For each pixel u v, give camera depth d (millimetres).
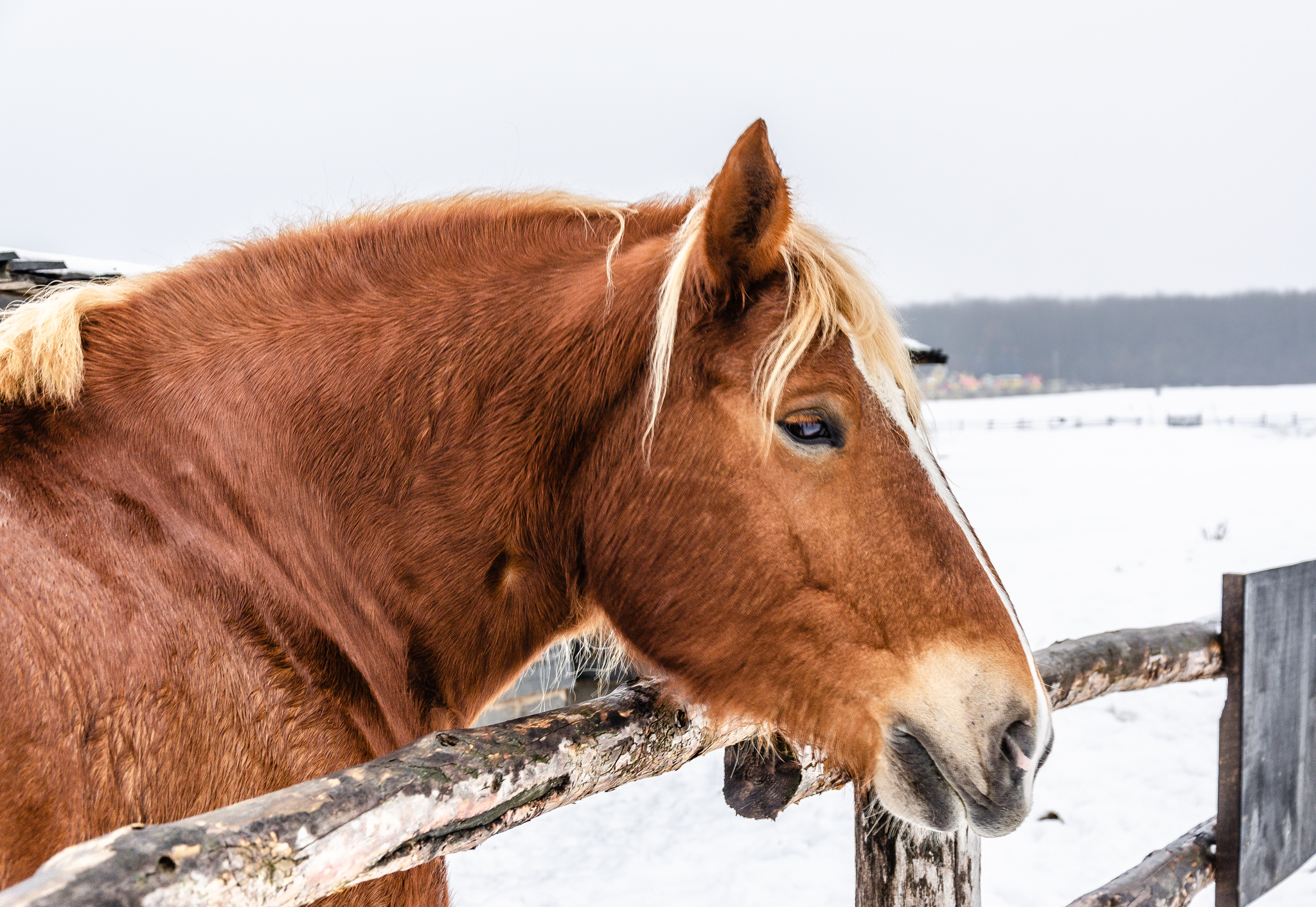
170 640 1333
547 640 1839
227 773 1334
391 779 1106
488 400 1649
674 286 1561
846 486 1560
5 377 1396
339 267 1719
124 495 1411
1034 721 1546
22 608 1230
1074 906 2469
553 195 1925
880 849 2105
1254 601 2852
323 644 1502
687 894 4582
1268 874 3033
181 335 1590
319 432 1594
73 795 1195
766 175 1494
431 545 1624
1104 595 10492
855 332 1588
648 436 1616
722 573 1587
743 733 1896
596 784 1472
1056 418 55281
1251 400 79125
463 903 4508
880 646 1546
